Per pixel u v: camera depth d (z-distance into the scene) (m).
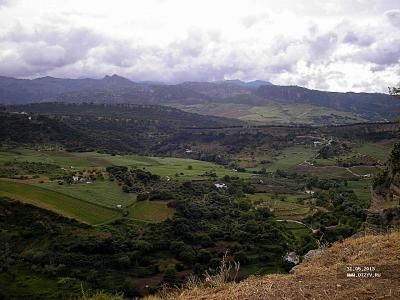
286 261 44.09
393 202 25.64
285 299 7.82
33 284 42.19
